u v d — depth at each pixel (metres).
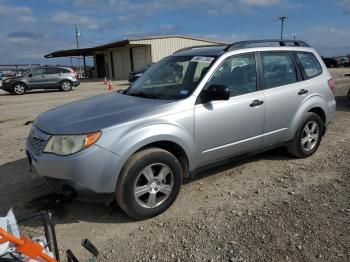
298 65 5.49
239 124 4.57
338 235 3.50
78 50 41.00
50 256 2.31
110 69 40.09
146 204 3.84
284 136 5.25
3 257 2.18
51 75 21.09
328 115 5.88
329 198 4.29
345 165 5.39
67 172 3.49
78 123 3.70
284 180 4.86
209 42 35.28
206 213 3.98
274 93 4.97
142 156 3.69
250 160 5.64
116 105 4.17
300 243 3.38
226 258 3.19
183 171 4.26
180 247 3.37
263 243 3.39
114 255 3.28
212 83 4.37
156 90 4.58
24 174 5.25
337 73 27.81
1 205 4.26
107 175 3.53
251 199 4.30
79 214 4.03
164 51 32.97
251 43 4.99
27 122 9.26
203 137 4.23
